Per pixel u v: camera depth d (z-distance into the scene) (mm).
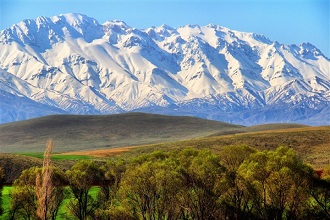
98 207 111875
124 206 100938
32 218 102375
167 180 98750
